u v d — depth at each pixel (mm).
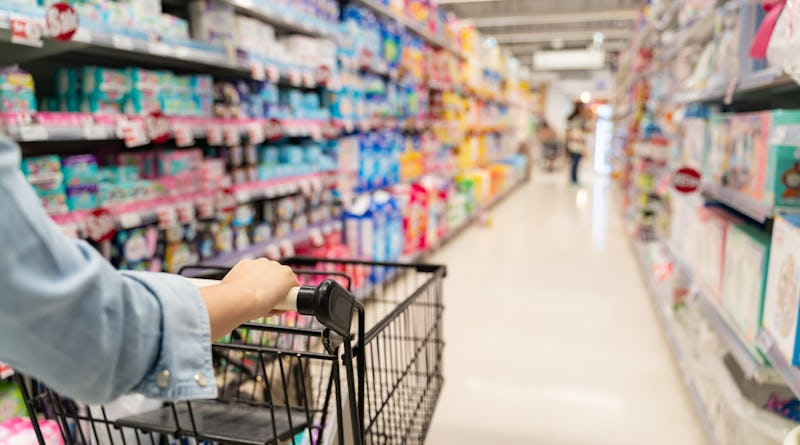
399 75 4594
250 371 1679
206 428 1228
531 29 13977
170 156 2420
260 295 763
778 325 1436
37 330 507
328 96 3732
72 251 526
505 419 2352
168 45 2221
